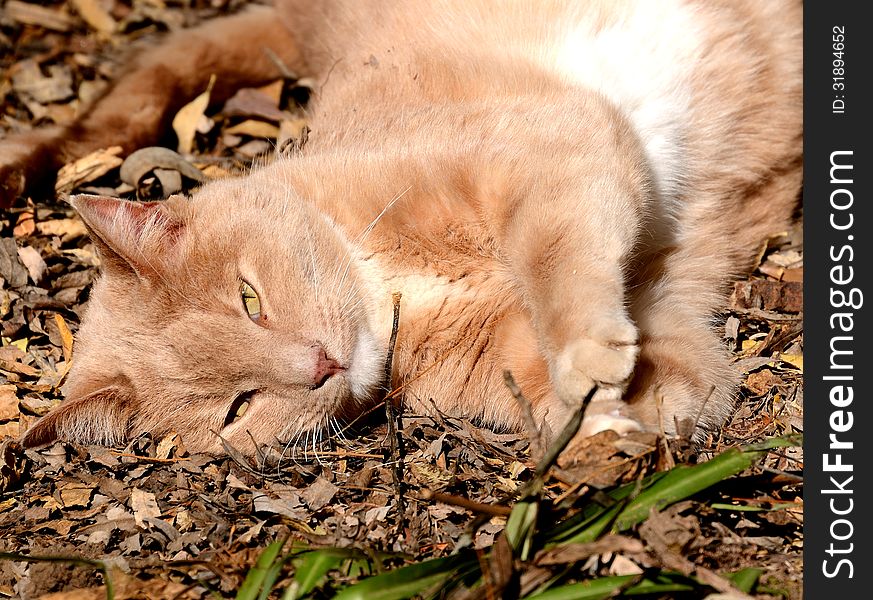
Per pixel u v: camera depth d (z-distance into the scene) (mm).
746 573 3092
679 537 3094
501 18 4895
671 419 3861
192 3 7648
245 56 6547
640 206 4215
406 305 4375
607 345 3656
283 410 4285
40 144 5922
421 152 4270
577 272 3836
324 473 4070
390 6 5301
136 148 6203
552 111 4297
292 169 4633
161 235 4414
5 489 4086
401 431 4285
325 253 4320
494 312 4281
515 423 4312
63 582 3498
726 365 4309
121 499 4008
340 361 4242
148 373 4391
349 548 3236
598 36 4832
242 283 4320
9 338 4977
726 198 5156
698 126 4977
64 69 6969
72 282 5285
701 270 4871
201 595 3346
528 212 4008
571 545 3000
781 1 5223
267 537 3656
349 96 5039
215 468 4219
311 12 6250
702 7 5039
